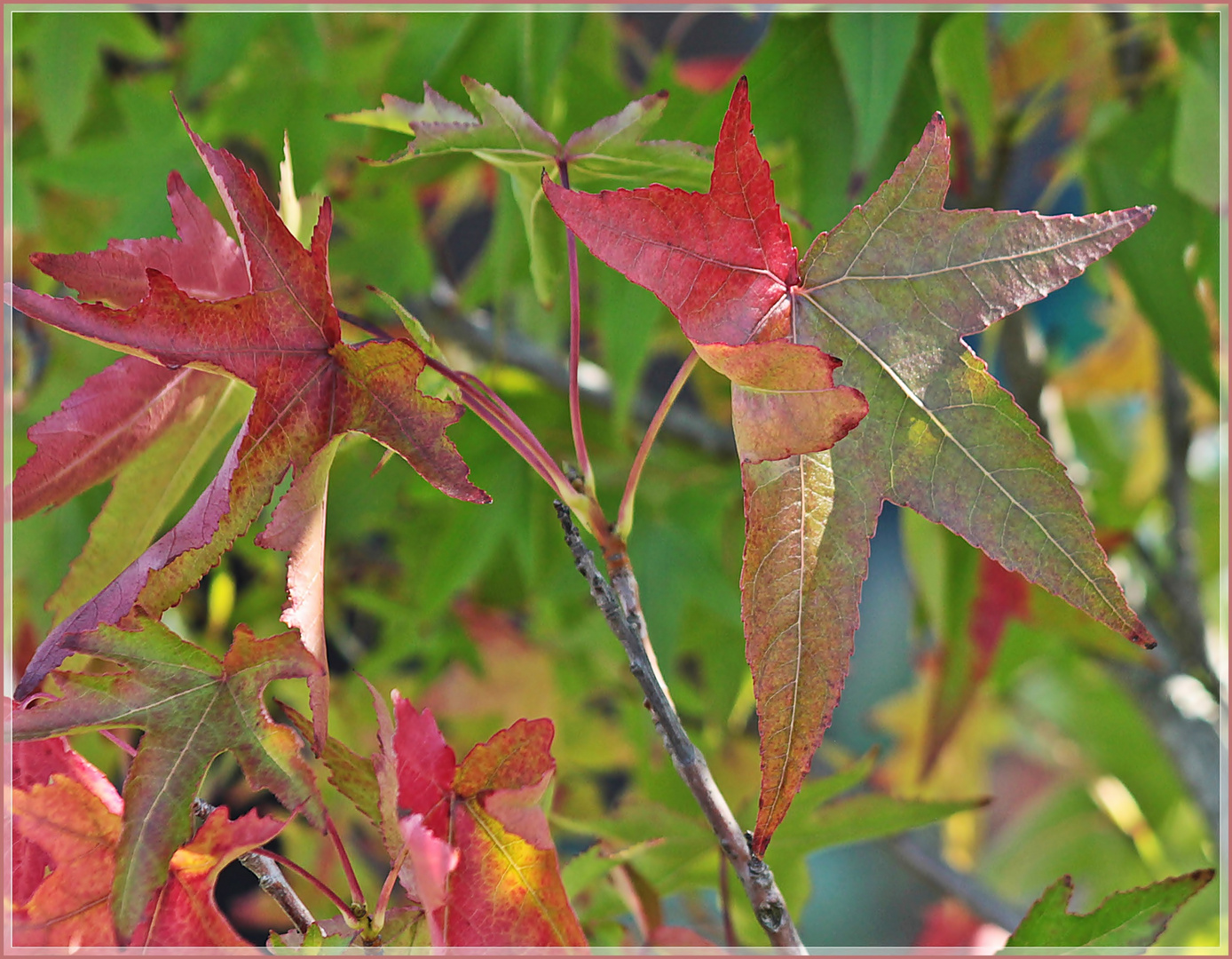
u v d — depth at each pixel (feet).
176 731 2.14
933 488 2.17
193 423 2.32
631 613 2.23
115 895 2.10
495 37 3.15
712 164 2.35
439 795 2.18
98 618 2.15
